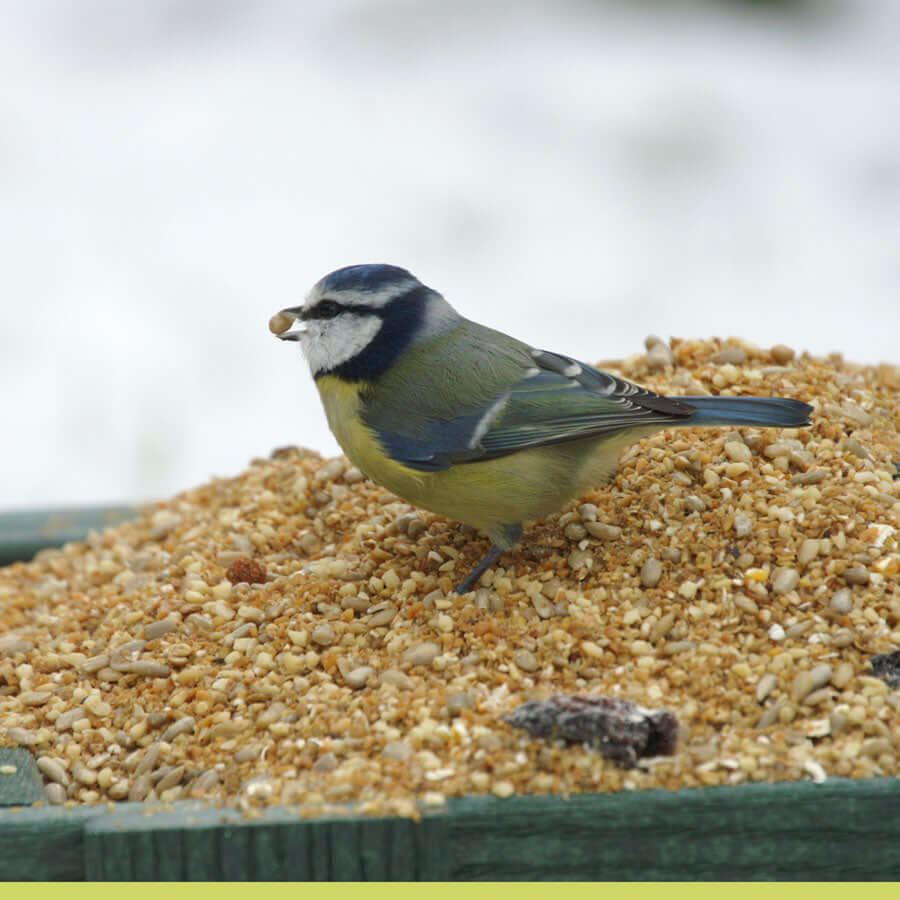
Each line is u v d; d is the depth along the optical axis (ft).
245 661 27.84
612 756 22.44
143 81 78.02
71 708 27.78
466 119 74.33
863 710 23.70
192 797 24.12
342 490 34.22
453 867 21.49
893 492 29.22
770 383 32.99
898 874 21.57
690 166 69.46
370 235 64.64
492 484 28.43
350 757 23.76
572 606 27.27
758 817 21.44
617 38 82.74
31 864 21.93
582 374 29.07
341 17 85.87
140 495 50.26
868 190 66.13
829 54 80.12
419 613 28.14
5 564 39.91
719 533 28.37
